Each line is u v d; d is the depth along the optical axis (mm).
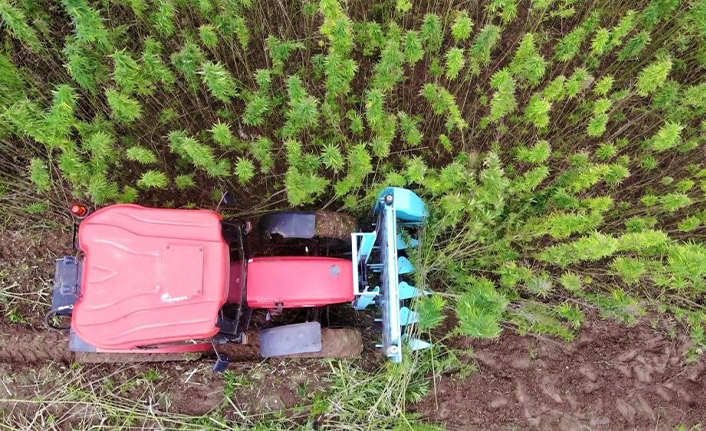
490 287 4125
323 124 4867
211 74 3764
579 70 4070
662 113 4906
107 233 3311
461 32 4012
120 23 4805
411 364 4516
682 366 4883
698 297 4914
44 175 4062
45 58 4574
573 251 4043
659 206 4594
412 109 5148
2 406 4711
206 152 3900
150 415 4707
